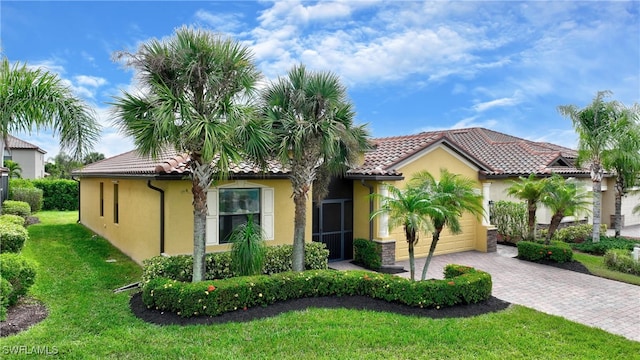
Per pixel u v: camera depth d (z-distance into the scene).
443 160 15.51
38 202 27.47
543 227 19.92
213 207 11.29
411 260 9.52
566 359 6.46
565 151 24.08
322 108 10.29
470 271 9.93
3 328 6.99
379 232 13.79
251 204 12.09
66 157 9.04
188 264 10.18
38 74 8.16
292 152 10.34
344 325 7.59
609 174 21.80
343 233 14.88
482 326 7.75
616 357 6.61
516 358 6.45
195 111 8.40
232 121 8.60
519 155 21.69
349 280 9.20
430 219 9.37
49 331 7.06
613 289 10.95
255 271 9.82
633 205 25.67
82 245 15.62
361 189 14.59
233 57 8.69
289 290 8.79
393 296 8.86
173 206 10.73
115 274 11.29
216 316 7.84
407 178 14.49
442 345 6.84
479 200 10.08
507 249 17.05
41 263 12.35
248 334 7.07
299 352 6.45
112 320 7.67
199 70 8.34
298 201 10.50
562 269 13.32
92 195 20.02
